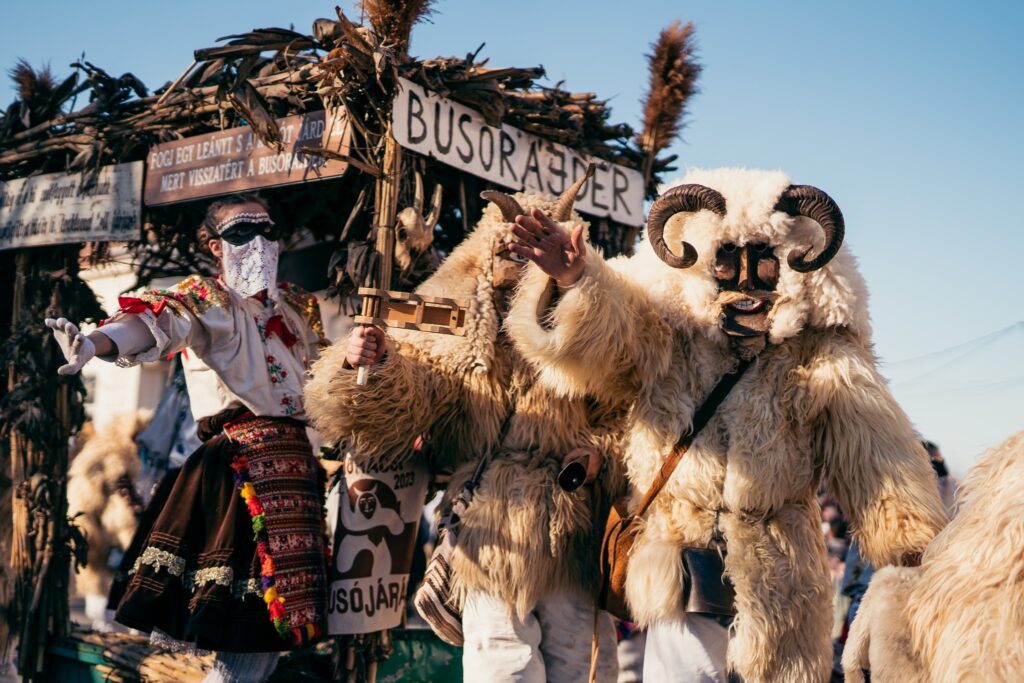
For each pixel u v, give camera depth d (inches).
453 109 154.2
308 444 139.8
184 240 199.6
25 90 195.2
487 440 128.5
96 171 184.5
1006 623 73.0
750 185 116.3
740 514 112.5
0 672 185.2
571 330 111.4
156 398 444.8
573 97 175.6
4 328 217.2
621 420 127.8
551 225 110.4
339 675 140.9
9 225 198.7
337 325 231.9
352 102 149.4
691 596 110.5
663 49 184.7
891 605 84.0
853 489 113.0
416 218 148.6
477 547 123.2
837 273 114.2
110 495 252.7
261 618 129.3
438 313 123.9
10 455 190.2
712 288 116.1
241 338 133.0
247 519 131.8
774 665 108.7
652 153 185.8
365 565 139.5
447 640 130.5
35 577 183.0
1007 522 75.2
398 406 125.8
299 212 188.9
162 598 129.0
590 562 127.3
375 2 144.3
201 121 174.9
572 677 127.3
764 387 114.1
